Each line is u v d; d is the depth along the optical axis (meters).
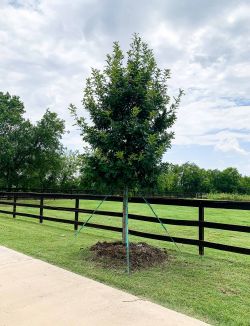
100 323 3.72
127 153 6.75
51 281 5.18
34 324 3.69
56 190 38.09
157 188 7.18
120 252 6.66
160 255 6.85
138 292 4.76
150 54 7.11
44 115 42.78
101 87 7.09
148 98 6.85
